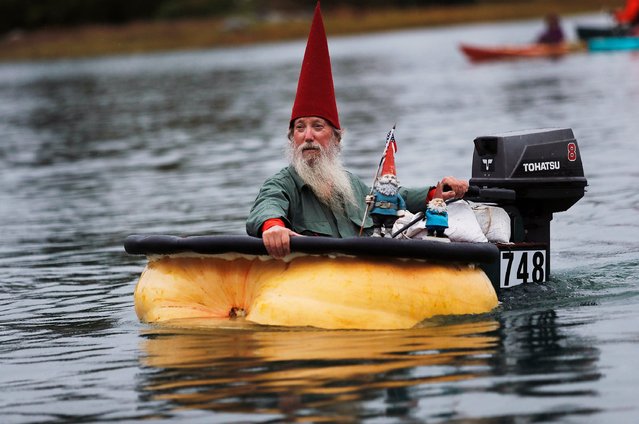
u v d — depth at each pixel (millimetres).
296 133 15828
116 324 15430
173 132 50719
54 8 165250
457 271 14711
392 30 156875
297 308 13945
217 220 25391
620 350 12375
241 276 14789
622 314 14398
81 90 84938
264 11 165875
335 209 15836
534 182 16547
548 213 16922
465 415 10289
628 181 28094
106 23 164875
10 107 73875
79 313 16531
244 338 13570
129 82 90312
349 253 14047
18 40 156750
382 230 15281
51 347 14188
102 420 10758
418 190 16406
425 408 10516
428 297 14234
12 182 36562
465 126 44062
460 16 162125
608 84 60406
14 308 17188
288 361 12336
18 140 52000
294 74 84750
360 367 11961
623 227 22062
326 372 11805
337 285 13977
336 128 15914
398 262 14281
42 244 23781
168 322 14734
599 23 133125
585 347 12586
